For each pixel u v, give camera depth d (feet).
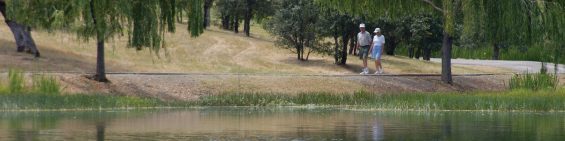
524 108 98.27
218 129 67.36
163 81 111.55
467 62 203.62
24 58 127.65
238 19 229.66
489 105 98.73
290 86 117.39
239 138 60.13
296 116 84.94
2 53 129.80
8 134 61.72
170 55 148.46
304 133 64.34
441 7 139.03
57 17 106.83
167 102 101.76
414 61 172.14
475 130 67.67
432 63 174.50
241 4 210.38
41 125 70.03
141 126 69.82
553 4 127.54
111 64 132.46
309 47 154.40
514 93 112.78
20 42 132.77
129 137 60.39
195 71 136.46
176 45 158.20
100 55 108.17
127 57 141.28
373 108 100.01
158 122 74.64
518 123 76.02
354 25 153.38
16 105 90.84
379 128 69.36
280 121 77.10
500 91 122.42
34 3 109.81
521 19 124.57
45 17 109.40
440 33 188.55
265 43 175.63
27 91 99.19
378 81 125.29
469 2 123.03
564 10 127.85
